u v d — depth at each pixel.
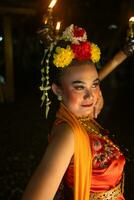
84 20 17.88
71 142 1.38
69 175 1.45
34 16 12.33
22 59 20.28
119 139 8.12
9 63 13.07
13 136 8.47
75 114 1.52
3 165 6.39
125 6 17.30
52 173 1.29
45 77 1.57
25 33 18.72
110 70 2.06
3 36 12.85
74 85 1.47
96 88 1.52
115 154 1.55
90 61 1.51
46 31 1.61
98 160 1.50
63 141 1.37
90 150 1.44
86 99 1.49
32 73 19.59
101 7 17.89
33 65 20.61
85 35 1.56
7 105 12.61
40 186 1.26
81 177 1.43
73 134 1.39
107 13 17.89
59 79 1.51
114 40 17.28
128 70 17.94
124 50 2.03
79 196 1.45
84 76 1.47
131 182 5.37
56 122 1.49
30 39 20.22
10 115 10.92
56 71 1.51
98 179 1.50
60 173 1.33
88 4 17.75
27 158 6.78
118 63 2.06
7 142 7.95
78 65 1.47
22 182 5.60
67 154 1.36
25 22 14.02
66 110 1.50
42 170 1.29
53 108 10.02
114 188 1.56
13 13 12.16
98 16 17.92
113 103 12.88
